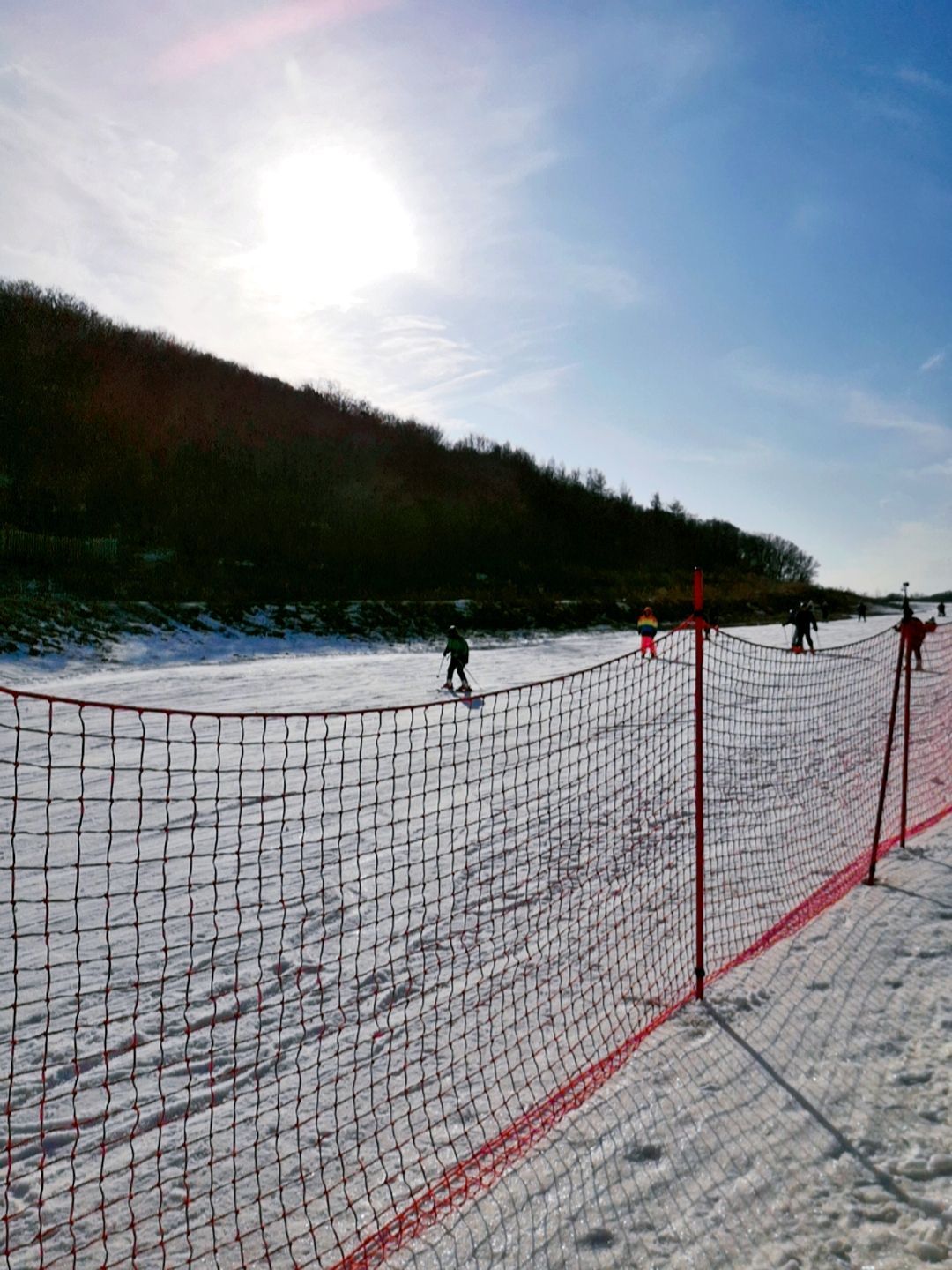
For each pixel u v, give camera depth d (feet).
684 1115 12.10
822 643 91.09
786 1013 15.02
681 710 47.47
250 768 35.19
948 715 47.16
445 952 18.75
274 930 20.01
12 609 73.05
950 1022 14.30
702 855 16.10
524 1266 9.44
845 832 27.14
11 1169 11.96
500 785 32.71
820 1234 9.61
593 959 18.22
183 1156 12.20
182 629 81.46
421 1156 11.87
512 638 103.81
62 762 36.22
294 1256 10.19
